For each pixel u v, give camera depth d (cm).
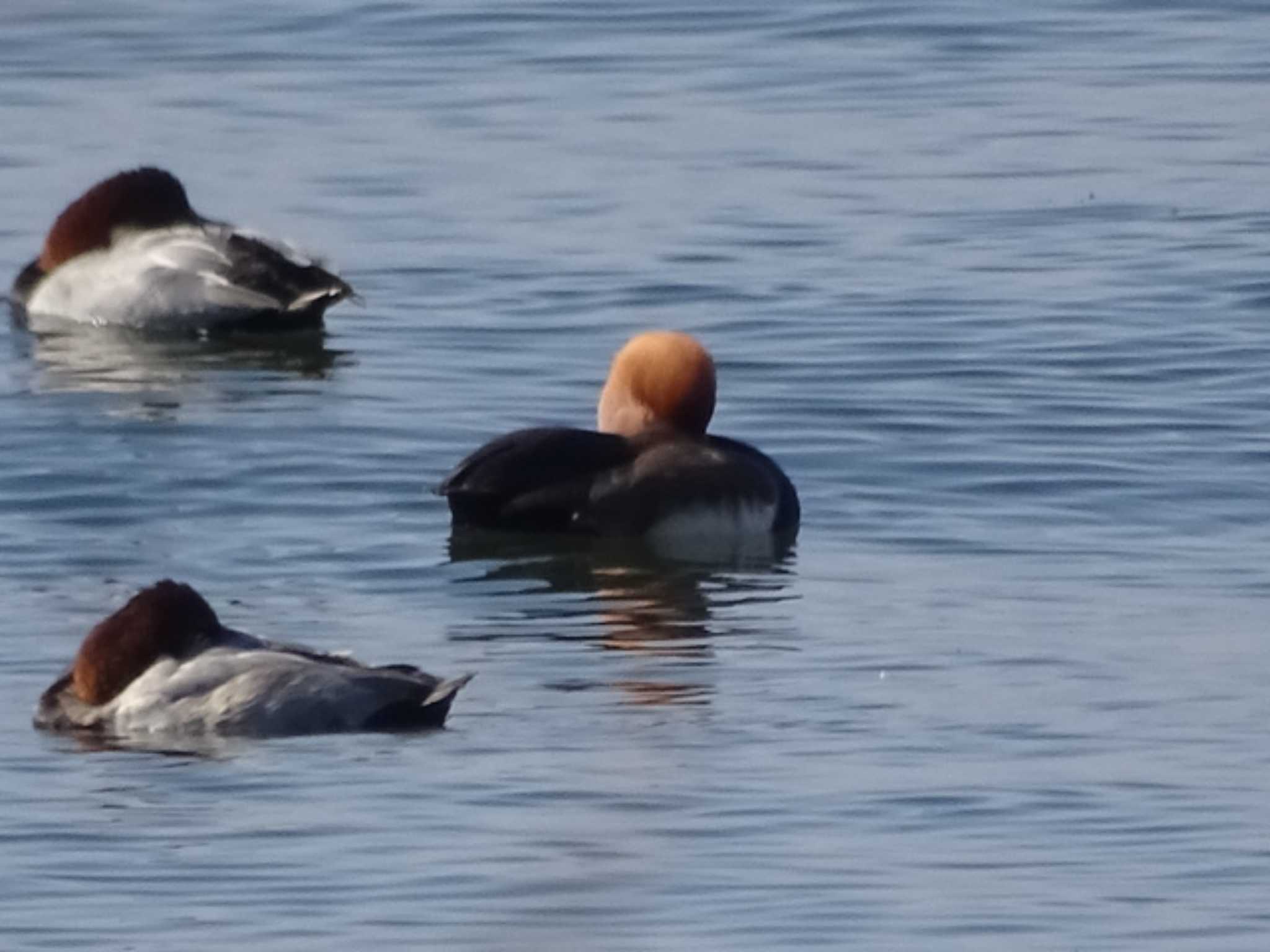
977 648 1478
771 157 2525
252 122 2655
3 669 1438
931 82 2761
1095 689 1412
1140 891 1163
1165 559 1630
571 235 2312
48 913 1144
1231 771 1293
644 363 1764
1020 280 2178
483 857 1190
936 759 1311
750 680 1427
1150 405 1897
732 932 1123
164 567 1609
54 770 1299
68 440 1844
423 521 1703
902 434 1850
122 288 2184
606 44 2888
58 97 2733
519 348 2048
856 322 2077
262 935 1121
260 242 2212
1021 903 1150
